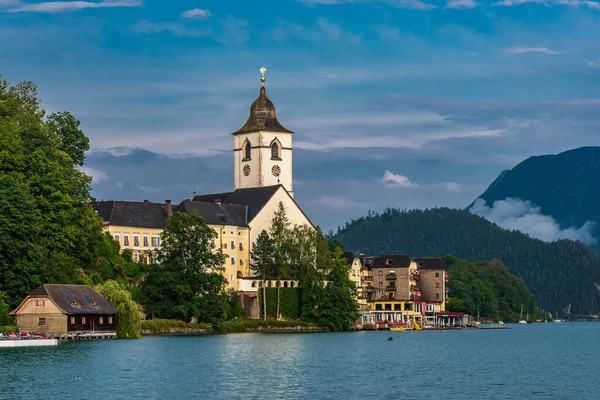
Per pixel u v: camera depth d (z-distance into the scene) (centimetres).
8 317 17862
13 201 17925
